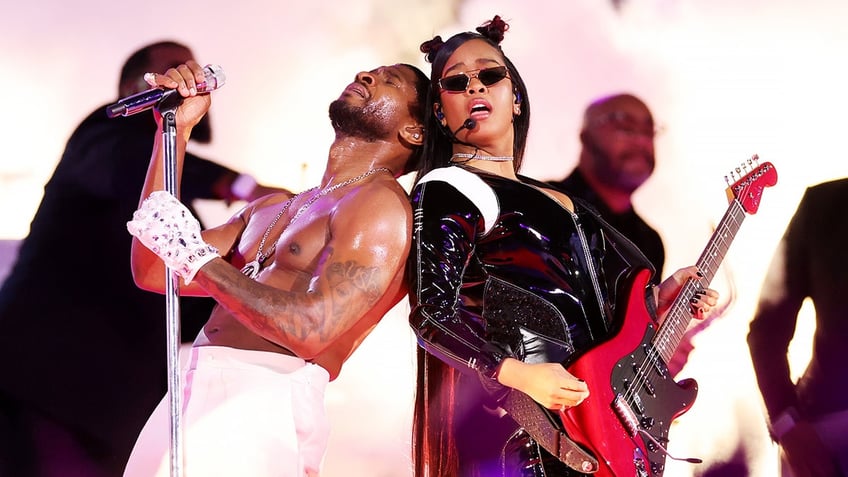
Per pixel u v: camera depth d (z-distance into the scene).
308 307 9.12
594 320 9.94
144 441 9.39
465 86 10.41
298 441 9.39
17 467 15.11
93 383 15.39
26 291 15.45
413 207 9.91
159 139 9.88
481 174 10.18
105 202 15.63
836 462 15.62
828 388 15.79
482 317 9.78
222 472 8.94
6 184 16.00
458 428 10.25
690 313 10.48
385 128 10.58
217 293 8.90
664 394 9.84
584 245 10.10
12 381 15.23
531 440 9.52
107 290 15.52
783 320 16.09
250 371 9.33
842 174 16.83
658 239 16.69
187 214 8.89
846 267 16.06
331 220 9.80
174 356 8.58
